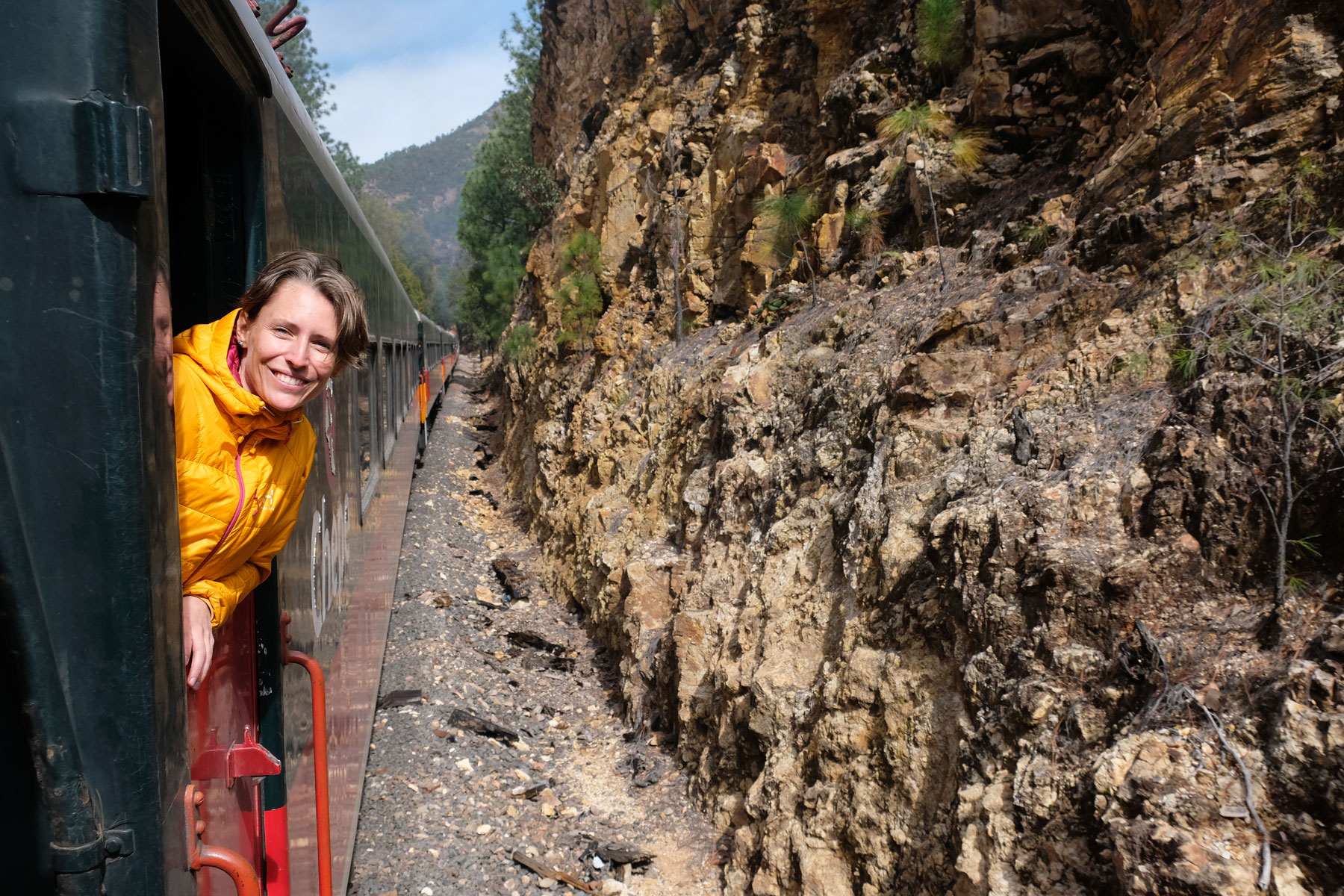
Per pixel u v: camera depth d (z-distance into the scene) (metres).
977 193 6.54
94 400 1.10
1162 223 4.21
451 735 6.29
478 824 5.27
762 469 6.34
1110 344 3.92
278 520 1.87
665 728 6.36
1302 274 3.07
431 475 15.57
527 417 15.80
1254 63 4.26
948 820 3.34
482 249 28.72
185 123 2.16
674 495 7.88
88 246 1.09
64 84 1.07
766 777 4.64
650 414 9.33
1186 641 2.83
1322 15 4.07
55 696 1.08
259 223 2.24
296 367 1.69
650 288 11.65
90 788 1.12
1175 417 3.30
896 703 3.86
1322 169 3.55
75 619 1.10
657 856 5.06
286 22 3.39
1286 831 2.25
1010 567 3.44
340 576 3.88
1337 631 2.42
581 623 9.18
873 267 7.05
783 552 5.53
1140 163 4.81
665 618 7.06
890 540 4.33
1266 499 2.86
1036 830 2.85
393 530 8.41
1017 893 2.80
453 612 9.04
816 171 8.52
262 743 2.23
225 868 1.34
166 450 1.25
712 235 10.29
